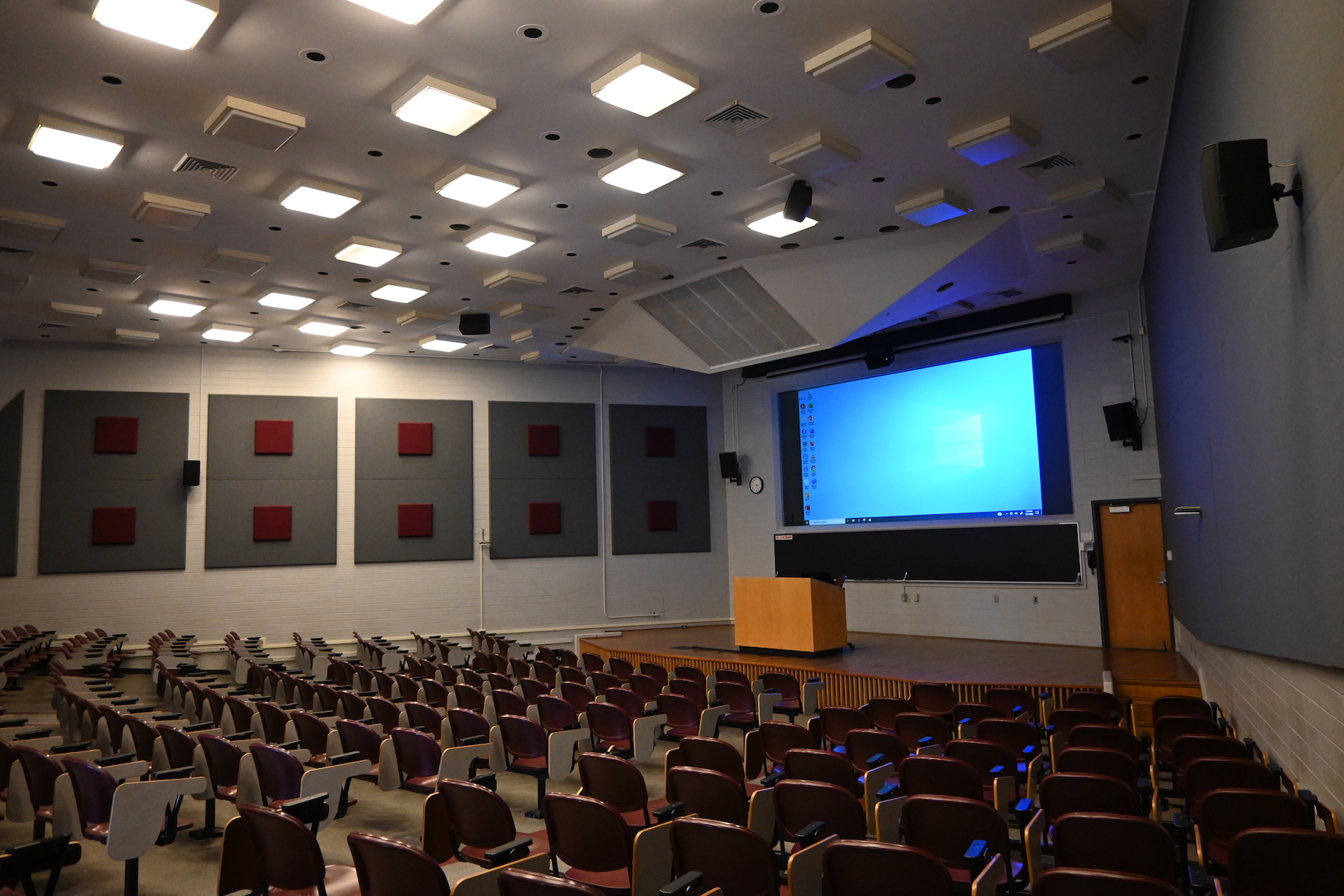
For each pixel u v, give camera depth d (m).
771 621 12.43
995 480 13.92
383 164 7.99
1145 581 12.38
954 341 14.33
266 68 6.34
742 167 8.21
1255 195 3.65
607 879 3.80
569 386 17.28
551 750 5.97
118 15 5.43
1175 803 5.98
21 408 14.22
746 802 4.29
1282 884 3.03
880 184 8.62
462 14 5.79
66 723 7.65
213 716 7.41
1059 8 5.88
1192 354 6.94
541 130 7.42
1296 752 5.05
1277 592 4.67
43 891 4.63
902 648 12.87
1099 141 7.79
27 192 8.43
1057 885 2.62
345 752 5.92
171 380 14.99
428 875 3.06
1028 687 9.45
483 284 11.80
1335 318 3.28
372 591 15.69
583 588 16.84
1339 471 3.41
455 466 16.42
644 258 10.79
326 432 15.75
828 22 5.97
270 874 3.62
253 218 9.22
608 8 5.77
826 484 16.17
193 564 14.81
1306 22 3.33
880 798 4.70
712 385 18.06
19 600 13.93
